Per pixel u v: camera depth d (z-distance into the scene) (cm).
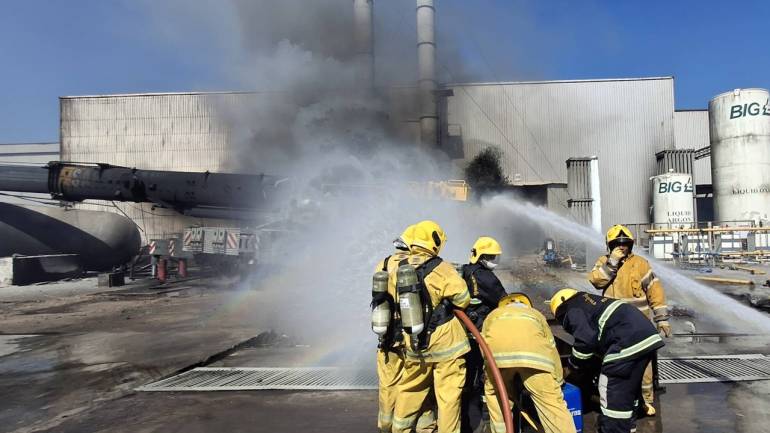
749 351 565
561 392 277
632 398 292
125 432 377
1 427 398
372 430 361
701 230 1700
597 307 301
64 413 425
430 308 291
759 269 1426
